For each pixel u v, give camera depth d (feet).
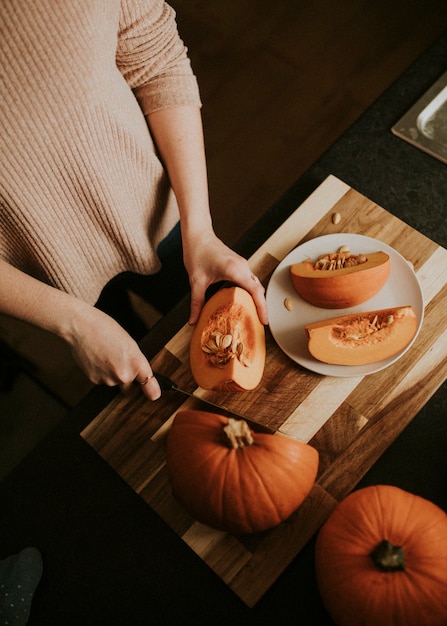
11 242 3.21
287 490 2.61
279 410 3.08
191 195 3.32
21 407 6.22
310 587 2.69
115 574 2.84
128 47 3.03
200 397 3.17
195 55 8.02
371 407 3.02
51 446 3.15
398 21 7.66
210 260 3.22
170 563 2.82
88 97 2.70
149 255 3.76
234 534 2.82
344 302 3.17
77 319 2.94
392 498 2.47
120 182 3.20
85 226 3.31
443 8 7.63
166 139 3.34
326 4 7.93
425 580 2.29
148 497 2.96
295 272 3.22
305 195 3.64
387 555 2.26
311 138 7.25
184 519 2.90
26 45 2.48
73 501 3.01
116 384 3.11
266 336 3.28
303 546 2.76
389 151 3.62
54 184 2.94
